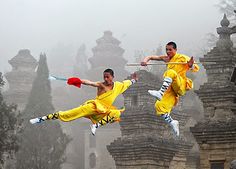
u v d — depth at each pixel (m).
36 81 99.81
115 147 51.25
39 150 89.81
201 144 42.91
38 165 88.44
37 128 91.19
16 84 115.50
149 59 15.75
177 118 56.97
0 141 63.53
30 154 89.00
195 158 58.25
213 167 42.38
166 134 52.91
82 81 14.91
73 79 14.66
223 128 42.00
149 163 49.69
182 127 57.44
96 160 111.00
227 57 45.12
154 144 49.81
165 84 14.81
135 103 53.53
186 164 57.88
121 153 50.97
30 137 90.31
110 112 15.05
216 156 42.19
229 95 43.59
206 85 44.66
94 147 111.94
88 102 15.12
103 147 111.50
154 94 14.67
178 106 59.19
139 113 51.81
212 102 44.28
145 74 53.91
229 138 41.94
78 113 14.91
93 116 15.09
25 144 89.44
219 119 43.25
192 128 43.22
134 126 52.06
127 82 15.63
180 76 15.41
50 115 14.82
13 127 65.69
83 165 116.12
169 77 14.88
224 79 44.94
